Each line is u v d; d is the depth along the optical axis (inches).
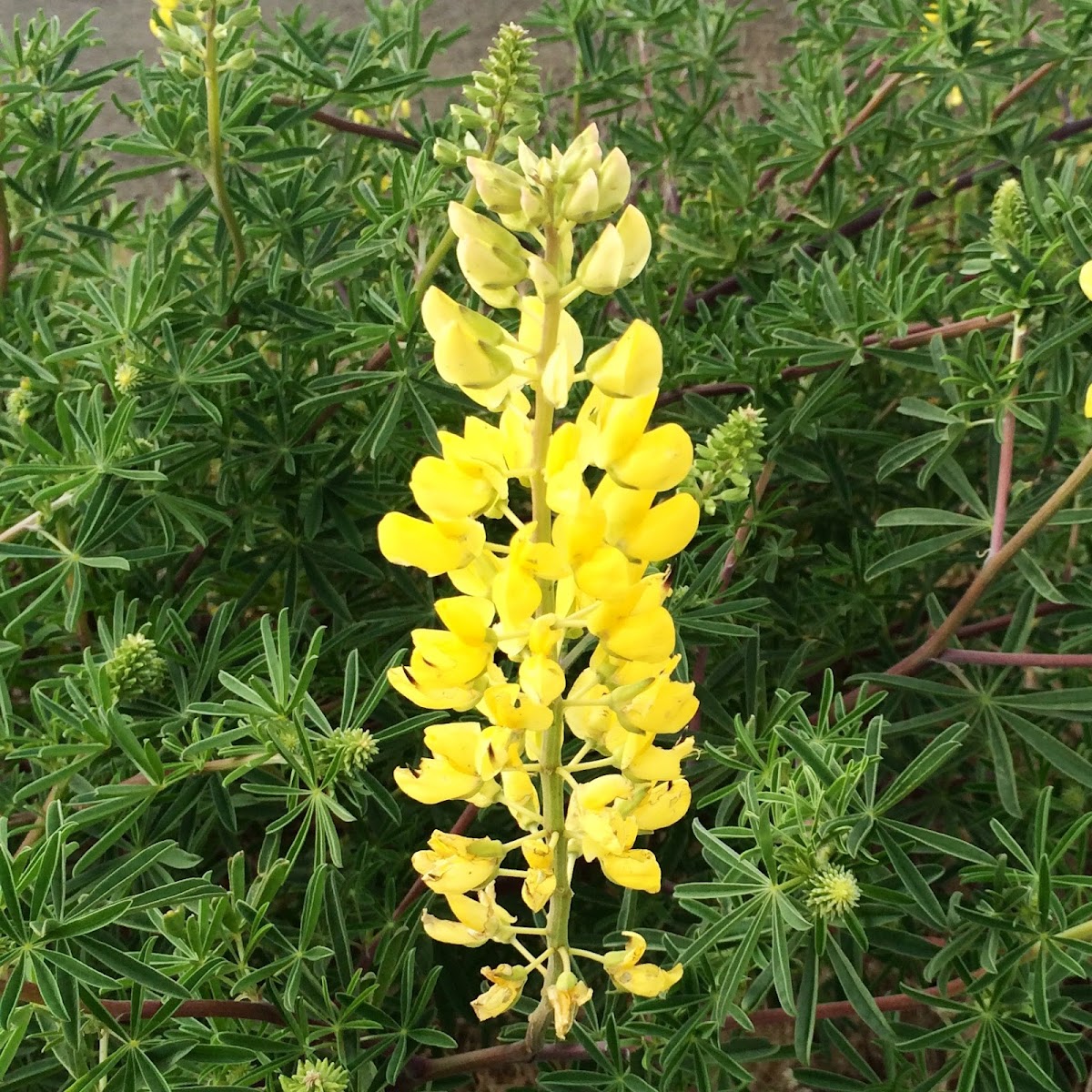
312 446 17.9
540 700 8.4
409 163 19.6
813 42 26.5
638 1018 14.3
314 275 17.9
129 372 16.3
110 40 30.6
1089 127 22.0
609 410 8.3
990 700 15.6
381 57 19.7
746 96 33.2
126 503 17.3
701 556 19.5
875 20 21.5
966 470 21.6
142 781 13.5
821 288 19.1
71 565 15.0
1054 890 15.6
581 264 8.0
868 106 21.9
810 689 20.8
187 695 15.6
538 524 8.4
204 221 21.7
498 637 8.7
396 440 18.7
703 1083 13.1
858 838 12.6
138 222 25.9
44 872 10.9
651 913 18.0
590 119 27.0
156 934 13.5
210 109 16.4
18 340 19.9
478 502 8.4
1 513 16.6
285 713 13.3
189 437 17.8
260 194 19.0
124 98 30.7
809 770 12.9
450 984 17.6
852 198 23.9
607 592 8.2
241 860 13.0
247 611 20.1
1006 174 23.0
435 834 9.8
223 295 18.2
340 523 18.2
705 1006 13.2
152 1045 11.8
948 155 25.6
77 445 15.2
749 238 21.9
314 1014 14.2
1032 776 18.6
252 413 17.8
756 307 18.8
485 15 31.4
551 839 9.7
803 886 12.6
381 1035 14.1
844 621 20.5
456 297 19.3
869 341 19.9
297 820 17.5
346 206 21.5
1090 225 16.8
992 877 12.8
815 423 18.5
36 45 20.4
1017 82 22.2
